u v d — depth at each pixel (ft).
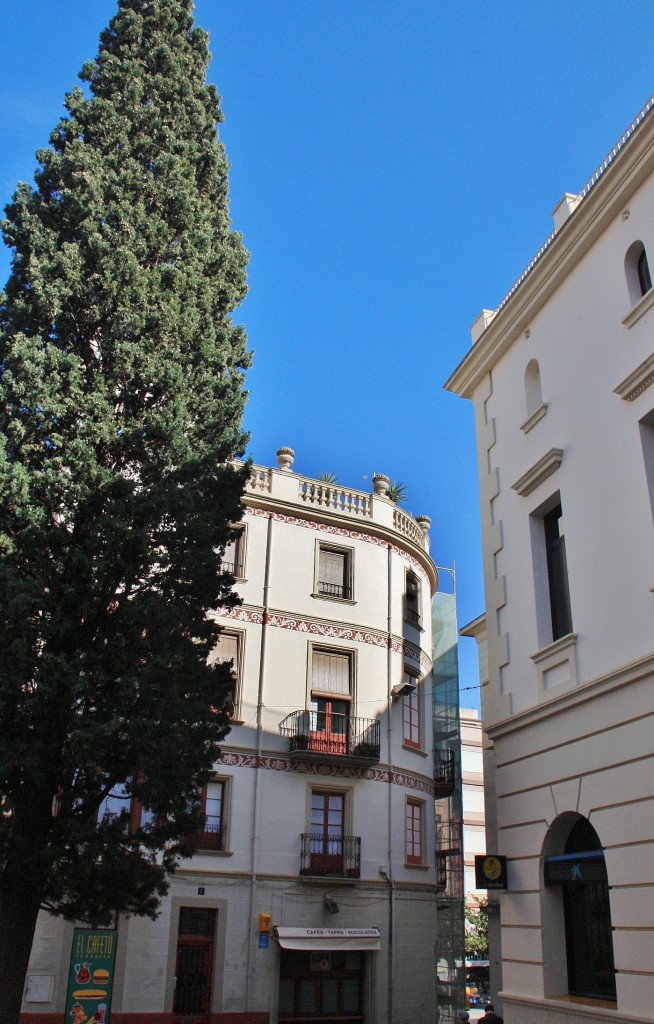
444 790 93.91
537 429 45.44
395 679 85.61
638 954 32.40
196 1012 66.59
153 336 47.78
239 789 73.67
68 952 63.21
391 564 89.71
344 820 77.77
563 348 44.19
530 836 40.47
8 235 49.96
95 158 51.70
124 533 40.40
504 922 41.47
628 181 39.65
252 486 83.82
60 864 37.65
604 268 41.63
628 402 38.27
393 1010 73.61
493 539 47.96
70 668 37.42
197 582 43.37
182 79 59.72
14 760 35.86
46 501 41.42
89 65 58.70
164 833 41.34
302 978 71.72
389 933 75.61
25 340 43.91
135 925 66.08
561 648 40.14
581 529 40.29
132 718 37.91
